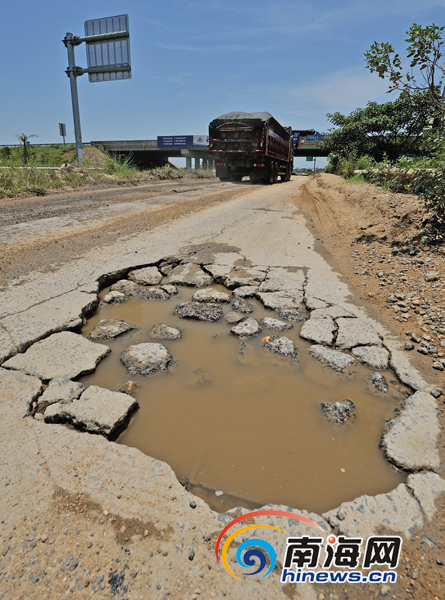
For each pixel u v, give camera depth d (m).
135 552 1.46
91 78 15.62
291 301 3.87
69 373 2.53
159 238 6.04
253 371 2.76
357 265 4.96
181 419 2.28
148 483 1.76
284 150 20.19
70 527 1.54
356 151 15.60
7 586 1.33
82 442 1.97
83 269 4.41
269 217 8.30
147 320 3.51
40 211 7.81
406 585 1.39
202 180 20.36
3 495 1.65
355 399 2.48
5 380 2.40
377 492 1.81
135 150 35.44
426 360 2.84
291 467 1.95
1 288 3.76
